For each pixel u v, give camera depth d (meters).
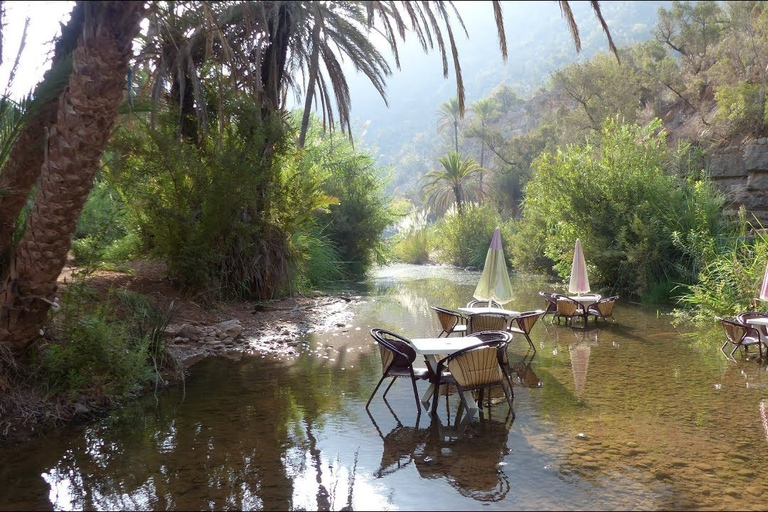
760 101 14.80
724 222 13.73
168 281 10.33
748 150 14.47
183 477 4.00
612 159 15.24
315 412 5.47
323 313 11.58
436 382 5.52
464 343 5.82
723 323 8.00
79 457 4.35
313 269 16.30
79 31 4.87
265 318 10.53
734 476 4.04
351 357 7.84
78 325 5.73
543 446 4.61
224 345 8.39
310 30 11.69
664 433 4.89
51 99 4.84
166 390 6.20
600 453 4.46
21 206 5.22
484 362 5.42
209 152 10.34
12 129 4.83
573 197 15.13
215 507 3.57
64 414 5.18
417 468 4.18
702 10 20.16
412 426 5.09
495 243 9.18
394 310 12.43
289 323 10.31
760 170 14.24
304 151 12.63
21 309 5.07
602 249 14.62
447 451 4.51
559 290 16.27
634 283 13.83
